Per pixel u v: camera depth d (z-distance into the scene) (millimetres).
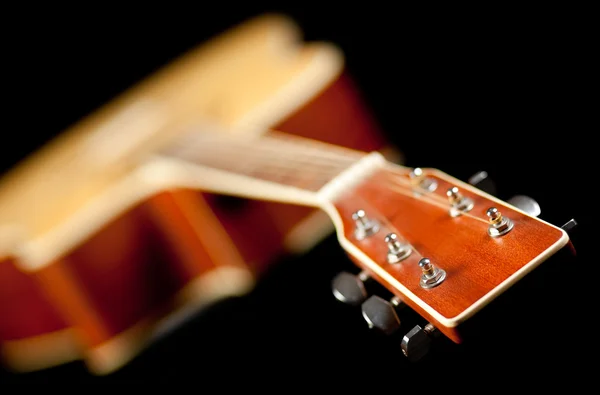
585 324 1005
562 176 1166
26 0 1829
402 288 930
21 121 1916
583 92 1261
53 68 1910
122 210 1241
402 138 1468
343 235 993
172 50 1987
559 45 1429
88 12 1893
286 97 1293
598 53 1329
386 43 1815
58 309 1277
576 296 1022
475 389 1017
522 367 1008
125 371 1281
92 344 1291
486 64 1541
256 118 1274
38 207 1365
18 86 1890
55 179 1481
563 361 994
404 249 953
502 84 1442
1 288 1262
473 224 946
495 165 1237
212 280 1345
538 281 903
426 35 1764
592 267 1046
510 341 1020
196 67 1717
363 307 943
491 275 907
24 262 1242
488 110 1394
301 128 1312
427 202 986
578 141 1199
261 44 1645
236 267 1284
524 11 1622
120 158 1384
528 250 908
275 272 1293
